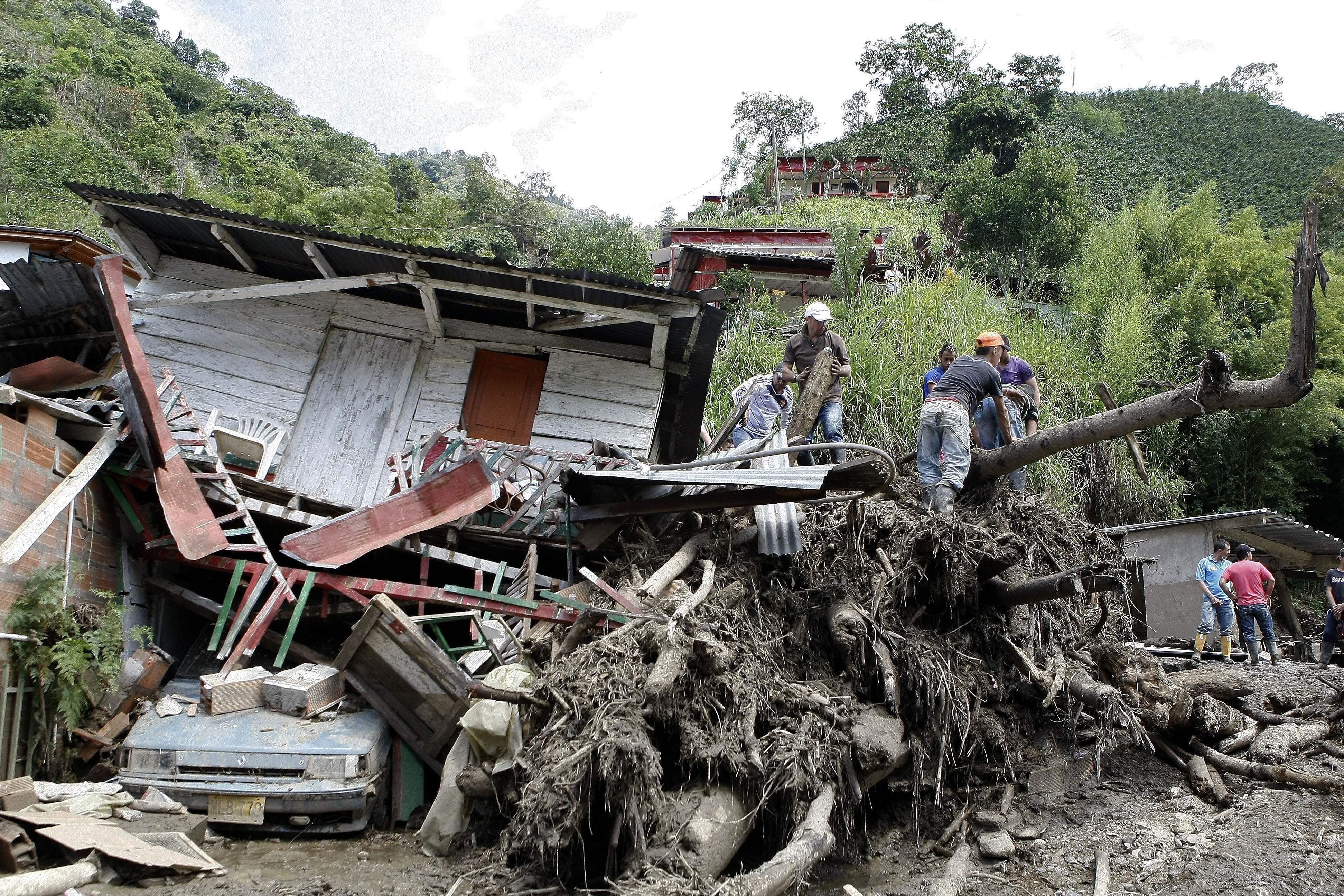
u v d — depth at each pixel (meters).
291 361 9.37
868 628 6.82
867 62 64.38
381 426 9.37
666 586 6.98
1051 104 52.28
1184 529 12.32
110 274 6.80
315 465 9.13
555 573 8.44
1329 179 27.55
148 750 6.13
